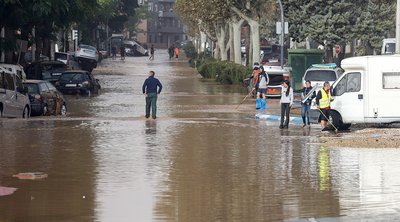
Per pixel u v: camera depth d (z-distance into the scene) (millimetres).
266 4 91375
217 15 93750
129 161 30672
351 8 90750
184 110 58125
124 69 135250
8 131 41844
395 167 29000
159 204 22219
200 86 90375
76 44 139125
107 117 52000
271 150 34188
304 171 28234
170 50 196375
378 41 90688
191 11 109375
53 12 61438
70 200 22797
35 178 26609
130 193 23906
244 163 30219
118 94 77562
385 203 22203
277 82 69312
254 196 23438
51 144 36094
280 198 23109
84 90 75500
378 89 43500
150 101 50500
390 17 90938
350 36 89500
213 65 105500
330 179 26438
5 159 31156
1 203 22344
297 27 89688
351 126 46000
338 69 59469
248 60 115812
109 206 21938
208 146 35656
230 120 49531
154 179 26469
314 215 20656
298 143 36875
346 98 43812
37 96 53938
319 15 88625
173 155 32500
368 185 25219
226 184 25547
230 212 21141
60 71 81000
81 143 36531
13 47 65062
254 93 72062
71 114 56188
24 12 58906
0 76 49375
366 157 31781
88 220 20234
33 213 21047
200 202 22516
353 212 20969
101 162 30406
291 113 54875
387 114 43531
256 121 48938
